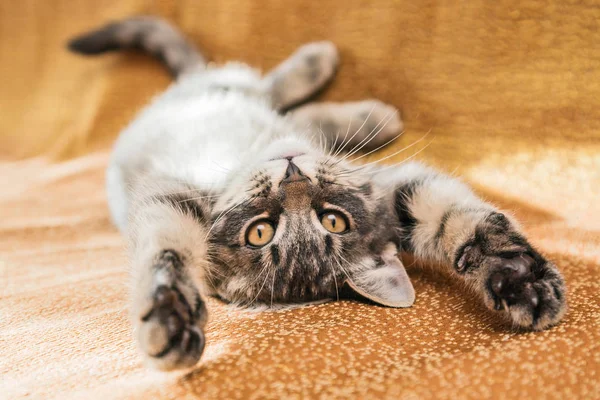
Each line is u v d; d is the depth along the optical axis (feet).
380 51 1.55
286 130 1.43
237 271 1.15
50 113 2.10
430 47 1.47
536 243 1.15
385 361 0.89
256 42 1.75
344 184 1.20
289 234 1.15
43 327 1.04
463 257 1.05
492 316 0.99
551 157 1.31
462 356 0.88
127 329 1.02
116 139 1.70
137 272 0.98
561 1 1.29
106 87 1.90
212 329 1.00
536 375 0.84
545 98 1.32
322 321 1.00
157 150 1.35
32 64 2.22
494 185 1.35
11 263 1.35
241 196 1.16
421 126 1.50
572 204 1.26
